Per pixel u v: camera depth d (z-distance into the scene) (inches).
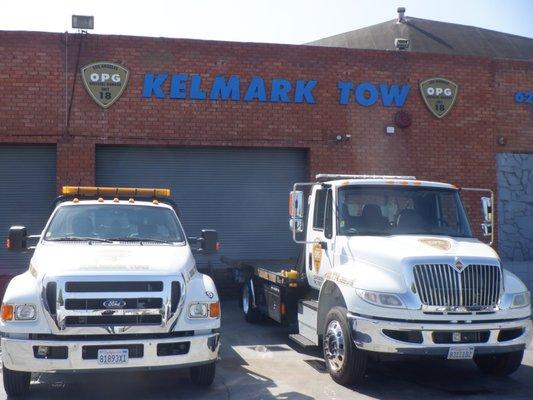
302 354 384.8
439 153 617.9
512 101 644.1
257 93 582.9
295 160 606.5
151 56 565.0
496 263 312.5
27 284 284.2
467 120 625.6
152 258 301.9
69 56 552.7
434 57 619.2
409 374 347.6
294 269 421.7
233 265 520.7
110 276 276.5
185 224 584.7
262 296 454.0
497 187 638.5
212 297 293.9
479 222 626.2
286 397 298.5
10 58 545.6
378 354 309.4
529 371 356.8
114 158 572.1
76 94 553.3
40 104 548.7
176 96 568.7
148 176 578.2
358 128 601.3
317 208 382.0
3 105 543.5
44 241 327.0
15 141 545.0
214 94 574.6
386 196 361.1
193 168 587.5
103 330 271.7
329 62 597.0
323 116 594.9
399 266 304.3
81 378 328.5
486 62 632.4
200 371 304.7
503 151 642.8
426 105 615.5
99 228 339.6
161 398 296.5
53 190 561.3
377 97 605.3
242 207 596.1
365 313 304.3
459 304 300.7
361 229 349.7
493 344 304.2
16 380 286.2
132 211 351.3
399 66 610.9
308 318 370.0
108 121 557.3
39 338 271.9
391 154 607.2
